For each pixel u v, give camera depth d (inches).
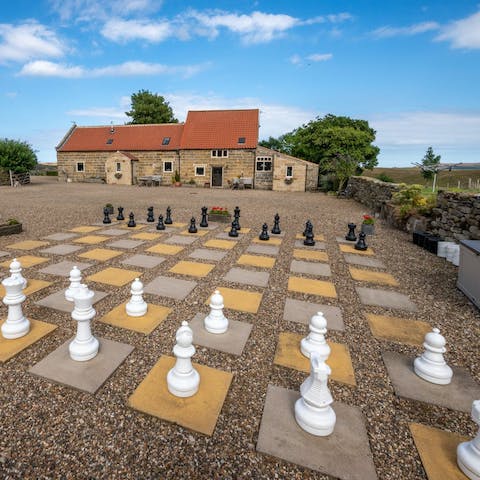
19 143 1124.5
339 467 88.1
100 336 149.0
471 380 127.1
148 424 100.7
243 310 182.4
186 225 430.6
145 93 1711.4
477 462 84.5
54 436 95.1
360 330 165.0
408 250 332.2
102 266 250.4
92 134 1310.3
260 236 357.7
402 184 529.3
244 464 88.9
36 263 251.4
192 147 1155.3
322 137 1157.7
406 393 118.0
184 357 109.7
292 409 108.3
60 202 634.2
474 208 303.6
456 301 203.8
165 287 212.1
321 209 641.0
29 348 137.3
